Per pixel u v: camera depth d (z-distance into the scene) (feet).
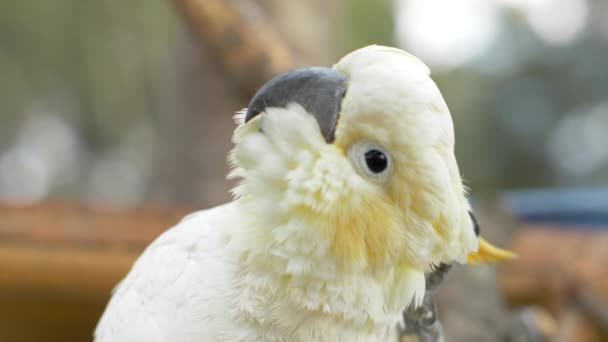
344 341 2.15
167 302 2.18
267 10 3.99
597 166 9.19
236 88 3.10
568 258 3.31
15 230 2.99
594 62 9.23
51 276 3.05
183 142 4.80
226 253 2.18
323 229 2.10
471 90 9.23
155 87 7.72
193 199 4.72
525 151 9.39
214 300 2.16
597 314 3.22
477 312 2.84
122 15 7.61
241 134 2.15
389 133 2.09
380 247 2.12
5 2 7.41
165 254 2.23
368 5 7.97
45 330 3.39
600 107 9.25
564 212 4.08
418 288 2.16
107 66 7.82
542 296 3.30
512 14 9.33
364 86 2.09
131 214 3.14
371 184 2.11
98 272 3.05
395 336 2.25
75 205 3.16
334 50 4.25
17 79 7.79
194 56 4.67
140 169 8.34
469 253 2.22
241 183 2.17
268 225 2.12
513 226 3.12
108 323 2.22
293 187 2.10
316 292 2.13
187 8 2.99
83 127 8.52
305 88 2.12
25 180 9.02
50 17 7.54
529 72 9.33
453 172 2.12
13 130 8.43
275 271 2.13
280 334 2.15
